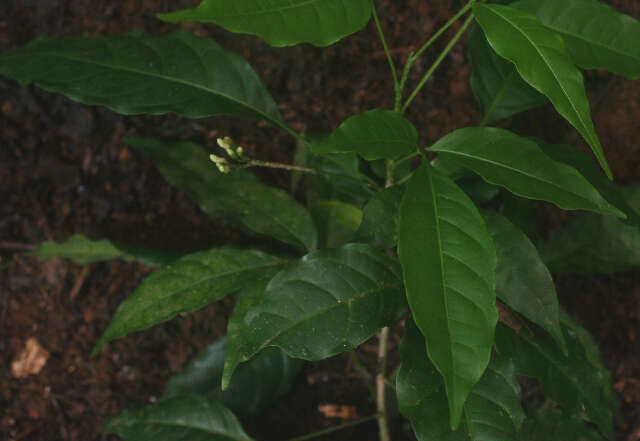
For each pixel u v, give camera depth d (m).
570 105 0.81
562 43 0.82
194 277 0.99
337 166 1.06
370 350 1.26
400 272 0.92
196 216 1.25
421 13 1.22
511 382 0.93
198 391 1.13
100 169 1.25
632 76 0.92
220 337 1.22
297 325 0.90
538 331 0.97
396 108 0.92
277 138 1.25
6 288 1.25
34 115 1.24
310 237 1.08
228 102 0.98
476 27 1.00
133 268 1.26
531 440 1.01
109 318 1.26
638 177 1.21
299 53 1.23
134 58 0.96
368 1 0.83
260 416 1.25
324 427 1.26
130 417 1.07
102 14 1.23
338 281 0.91
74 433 1.24
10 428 1.22
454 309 0.81
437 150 0.88
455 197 0.84
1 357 1.24
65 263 1.24
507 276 0.92
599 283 1.24
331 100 1.25
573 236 1.11
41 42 0.95
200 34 1.23
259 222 1.08
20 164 1.24
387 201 0.92
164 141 1.09
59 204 1.25
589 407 0.98
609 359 1.24
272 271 1.00
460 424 0.91
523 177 0.86
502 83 1.01
